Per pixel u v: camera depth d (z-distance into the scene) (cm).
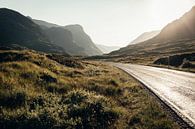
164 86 2042
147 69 4141
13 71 1659
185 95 1609
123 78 2536
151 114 1096
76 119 957
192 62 5284
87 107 1102
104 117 1052
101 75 2598
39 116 949
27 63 2028
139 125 952
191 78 2625
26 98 1162
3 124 884
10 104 1102
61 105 1120
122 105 1325
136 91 1767
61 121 927
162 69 4116
